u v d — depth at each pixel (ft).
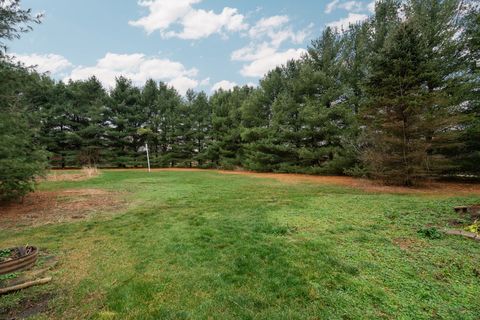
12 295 8.43
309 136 54.34
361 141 38.01
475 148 35.96
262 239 13.24
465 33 35.04
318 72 51.13
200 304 7.72
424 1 37.78
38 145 26.14
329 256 10.78
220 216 18.38
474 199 21.77
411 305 7.33
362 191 29.07
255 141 66.28
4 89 19.54
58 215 19.51
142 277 9.48
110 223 17.11
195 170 73.92
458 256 10.35
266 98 69.10
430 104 29.96
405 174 32.30
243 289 8.47
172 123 89.97
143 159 90.17
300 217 17.42
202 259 10.93
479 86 33.19
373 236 13.15
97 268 10.31
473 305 7.24
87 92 85.35
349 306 7.40
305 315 7.06
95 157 81.76
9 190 22.52
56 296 8.40
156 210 20.75
